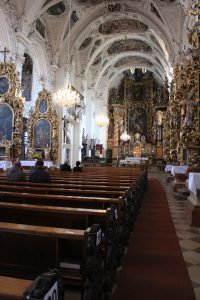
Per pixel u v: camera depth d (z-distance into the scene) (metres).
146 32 23.11
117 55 28.11
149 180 17.55
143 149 32.81
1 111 14.12
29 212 3.20
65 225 3.13
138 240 4.89
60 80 20.73
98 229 2.32
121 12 20.17
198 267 3.75
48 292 1.24
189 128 7.88
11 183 5.71
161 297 2.96
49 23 19.53
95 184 6.12
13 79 14.11
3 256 2.60
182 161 12.87
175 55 19.12
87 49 24.00
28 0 15.64
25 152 18.22
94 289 2.29
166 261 3.94
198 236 5.16
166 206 8.19
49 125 16.34
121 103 35.31
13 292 1.45
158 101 34.22
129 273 3.54
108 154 29.55
